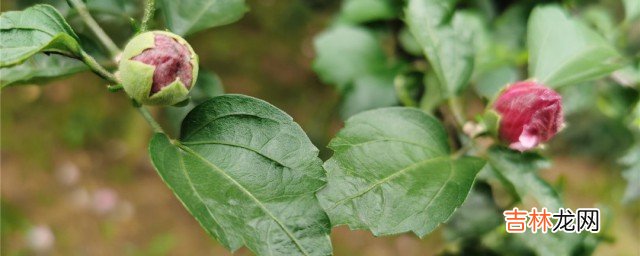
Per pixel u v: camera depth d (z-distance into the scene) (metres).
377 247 0.77
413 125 0.26
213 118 0.24
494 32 0.35
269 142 0.23
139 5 0.28
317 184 0.23
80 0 0.26
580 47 0.29
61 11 0.27
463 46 0.29
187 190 0.22
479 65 0.34
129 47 0.23
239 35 0.85
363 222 0.24
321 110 0.48
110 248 0.76
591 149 0.76
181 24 0.27
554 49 0.29
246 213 0.22
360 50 0.37
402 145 0.26
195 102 0.29
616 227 0.74
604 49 0.29
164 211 0.81
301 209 0.23
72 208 0.78
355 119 0.26
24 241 0.73
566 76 0.28
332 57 0.37
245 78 0.82
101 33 0.26
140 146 0.84
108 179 0.81
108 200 0.79
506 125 0.27
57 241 0.75
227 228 0.22
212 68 0.81
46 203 0.77
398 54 0.38
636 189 0.32
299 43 0.85
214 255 0.77
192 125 0.24
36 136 0.81
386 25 0.38
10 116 0.81
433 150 0.26
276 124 0.24
